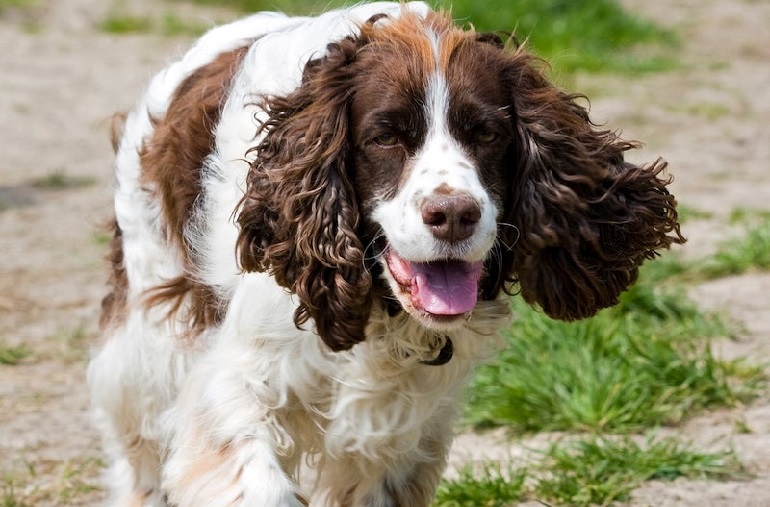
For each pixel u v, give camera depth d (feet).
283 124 19.92
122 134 26.22
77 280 41.52
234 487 20.34
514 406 29.35
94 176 54.49
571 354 31.14
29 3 85.05
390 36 19.75
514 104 19.99
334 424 21.39
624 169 20.90
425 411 21.58
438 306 18.67
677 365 30.37
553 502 25.32
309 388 20.98
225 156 21.74
